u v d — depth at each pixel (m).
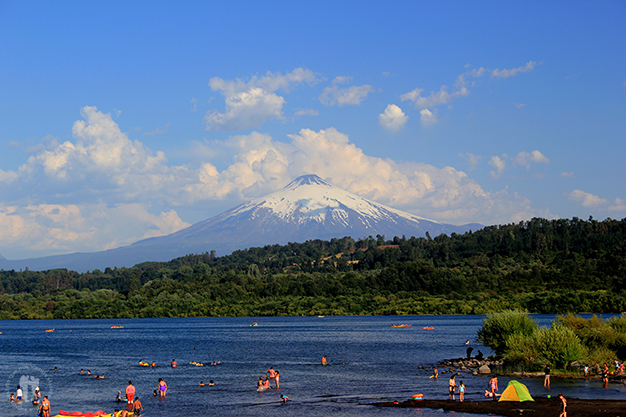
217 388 77.94
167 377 89.12
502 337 89.31
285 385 79.12
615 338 81.81
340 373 89.88
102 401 69.88
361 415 58.72
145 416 61.16
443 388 72.88
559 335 81.12
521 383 67.69
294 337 170.62
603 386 69.06
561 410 56.75
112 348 142.50
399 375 86.19
